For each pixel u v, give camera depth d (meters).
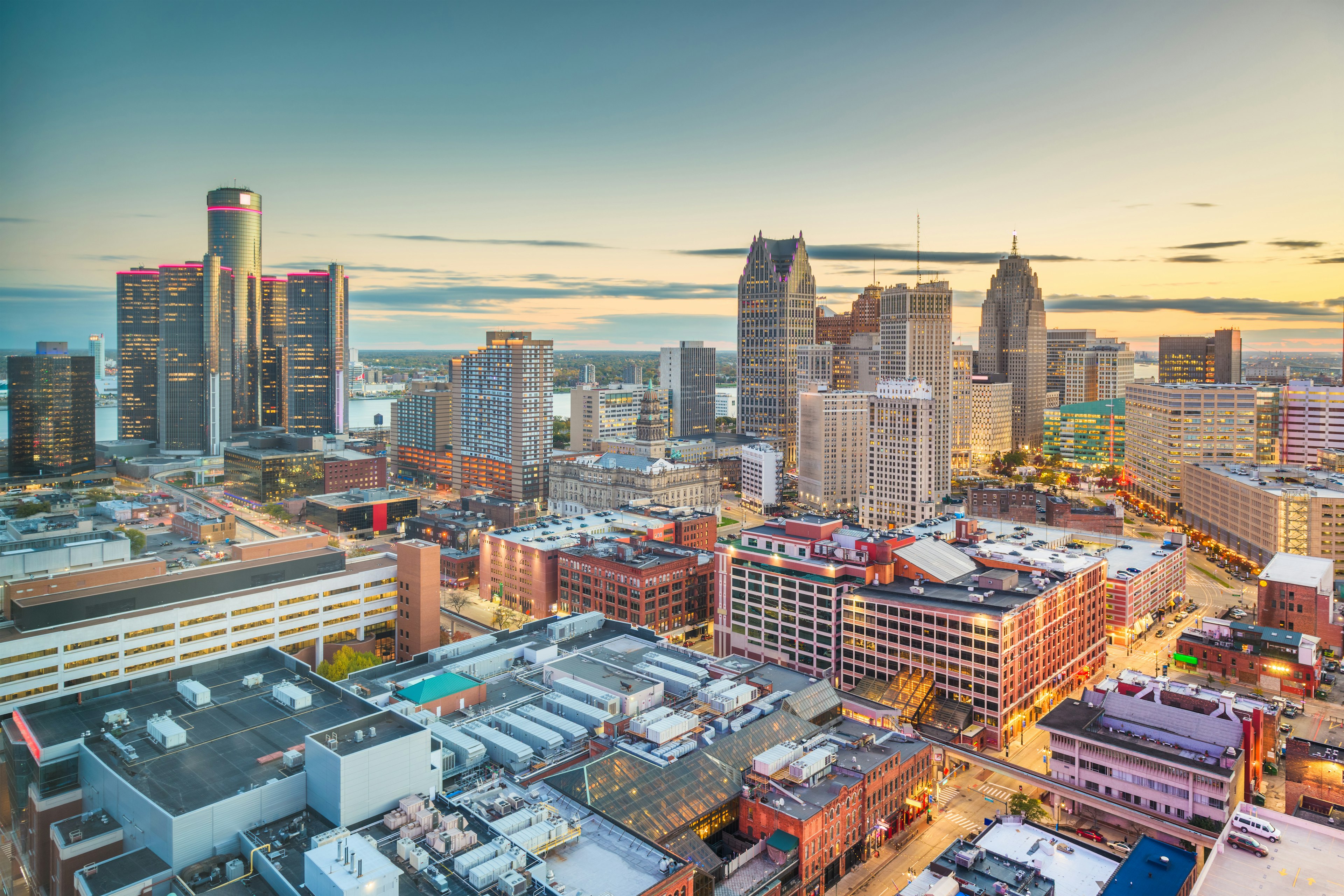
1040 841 151.12
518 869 123.50
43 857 151.38
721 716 181.62
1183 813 169.25
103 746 156.25
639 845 135.75
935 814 185.00
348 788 135.12
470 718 178.88
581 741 171.38
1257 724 180.38
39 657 197.12
